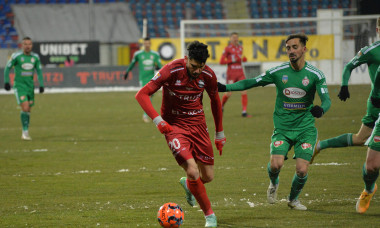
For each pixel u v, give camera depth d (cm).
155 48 9119
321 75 1886
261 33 10800
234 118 5166
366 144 1820
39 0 11962
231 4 11931
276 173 1884
